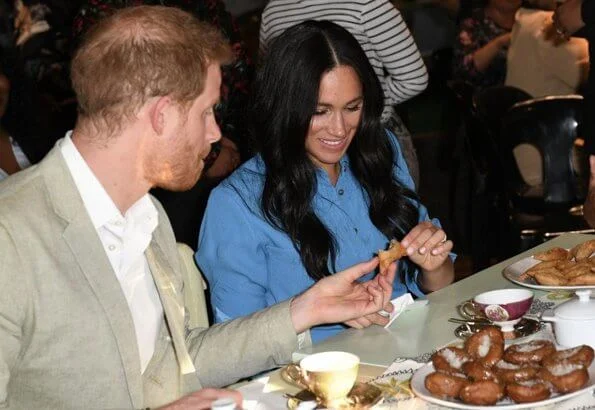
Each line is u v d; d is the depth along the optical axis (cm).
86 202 182
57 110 433
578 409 167
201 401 176
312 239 243
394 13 335
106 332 180
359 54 242
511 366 179
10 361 173
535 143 405
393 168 262
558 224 394
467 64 530
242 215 244
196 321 223
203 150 188
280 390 191
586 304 193
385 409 178
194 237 361
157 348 202
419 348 207
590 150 333
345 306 207
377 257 219
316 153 244
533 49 466
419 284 262
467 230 490
